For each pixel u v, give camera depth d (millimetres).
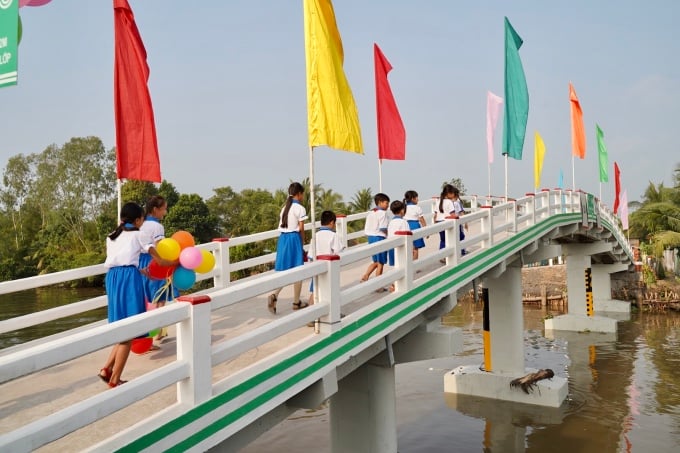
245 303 8031
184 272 5168
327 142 6258
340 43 6680
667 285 31531
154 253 4883
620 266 29922
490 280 15703
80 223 47250
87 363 5477
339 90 6492
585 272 25734
